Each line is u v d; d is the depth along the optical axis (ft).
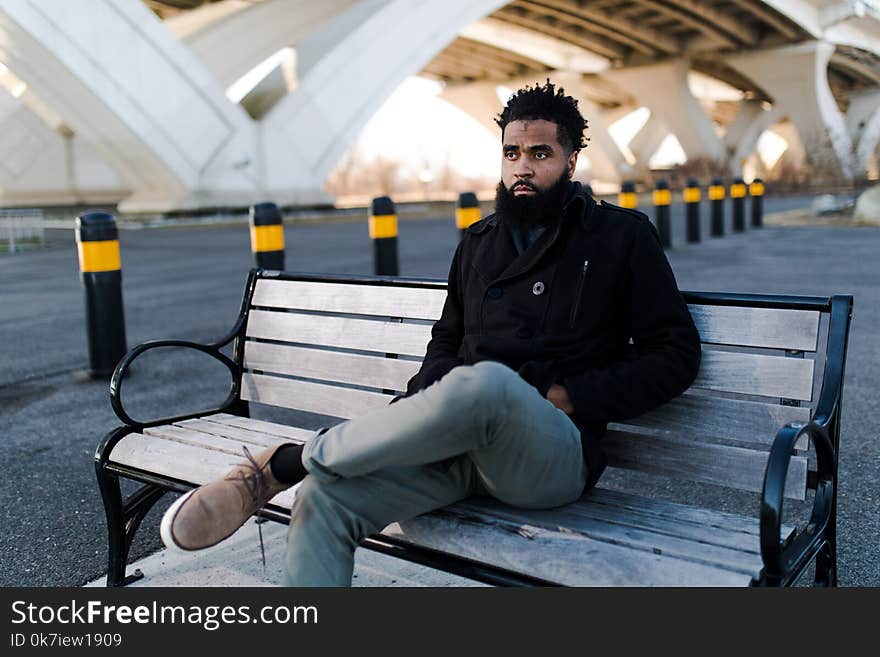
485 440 6.40
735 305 7.72
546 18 158.81
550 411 6.60
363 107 100.17
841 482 11.87
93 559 10.02
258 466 6.86
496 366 6.38
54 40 74.64
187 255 50.42
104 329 19.35
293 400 10.48
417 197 229.45
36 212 66.18
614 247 7.46
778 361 7.42
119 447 9.11
